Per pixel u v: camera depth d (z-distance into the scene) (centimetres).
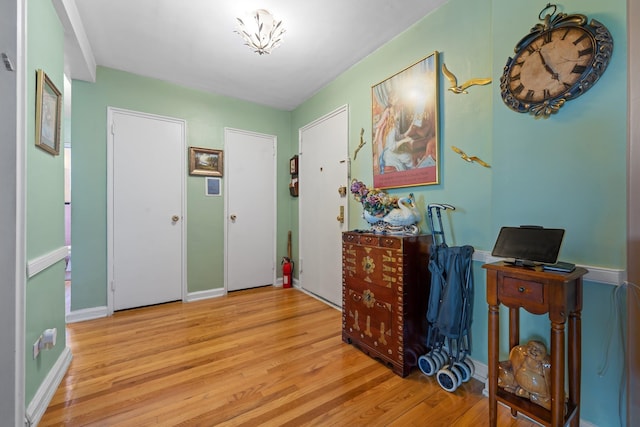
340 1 184
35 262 135
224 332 232
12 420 114
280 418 135
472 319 167
